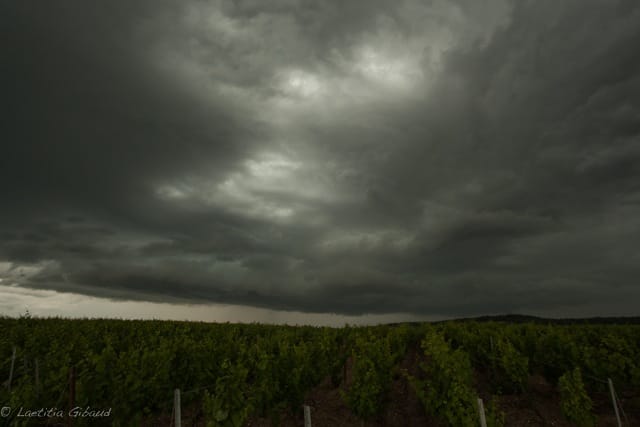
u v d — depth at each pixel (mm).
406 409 15234
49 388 10633
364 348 15867
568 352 16922
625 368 15852
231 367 10812
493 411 11227
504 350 16422
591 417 12328
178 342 13898
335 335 25203
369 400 12344
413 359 24625
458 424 10828
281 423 13312
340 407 15211
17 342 19375
